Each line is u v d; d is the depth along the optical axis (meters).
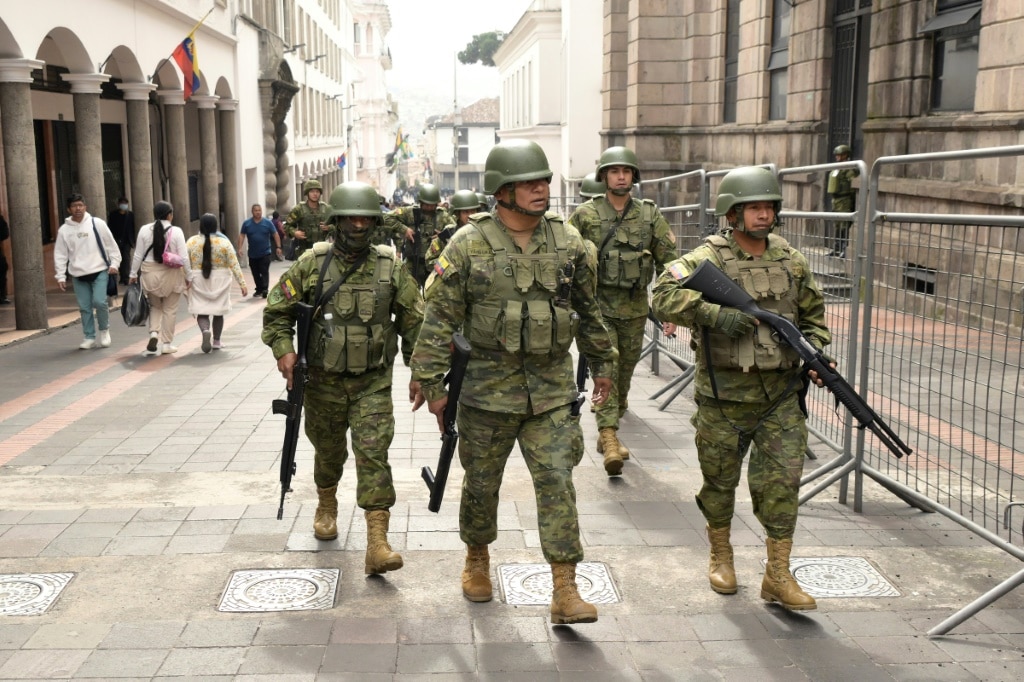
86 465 6.53
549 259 4.06
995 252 5.11
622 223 6.54
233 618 4.21
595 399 4.38
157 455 6.77
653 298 4.42
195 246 11.03
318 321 4.62
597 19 34.53
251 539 5.09
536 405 4.09
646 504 5.68
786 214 6.43
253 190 28.41
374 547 4.59
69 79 14.59
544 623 4.18
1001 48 11.32
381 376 4.74
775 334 4.18
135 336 12.43
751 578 4.64
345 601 4.38
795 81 17.77
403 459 6.65
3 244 15.80
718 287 4.16
